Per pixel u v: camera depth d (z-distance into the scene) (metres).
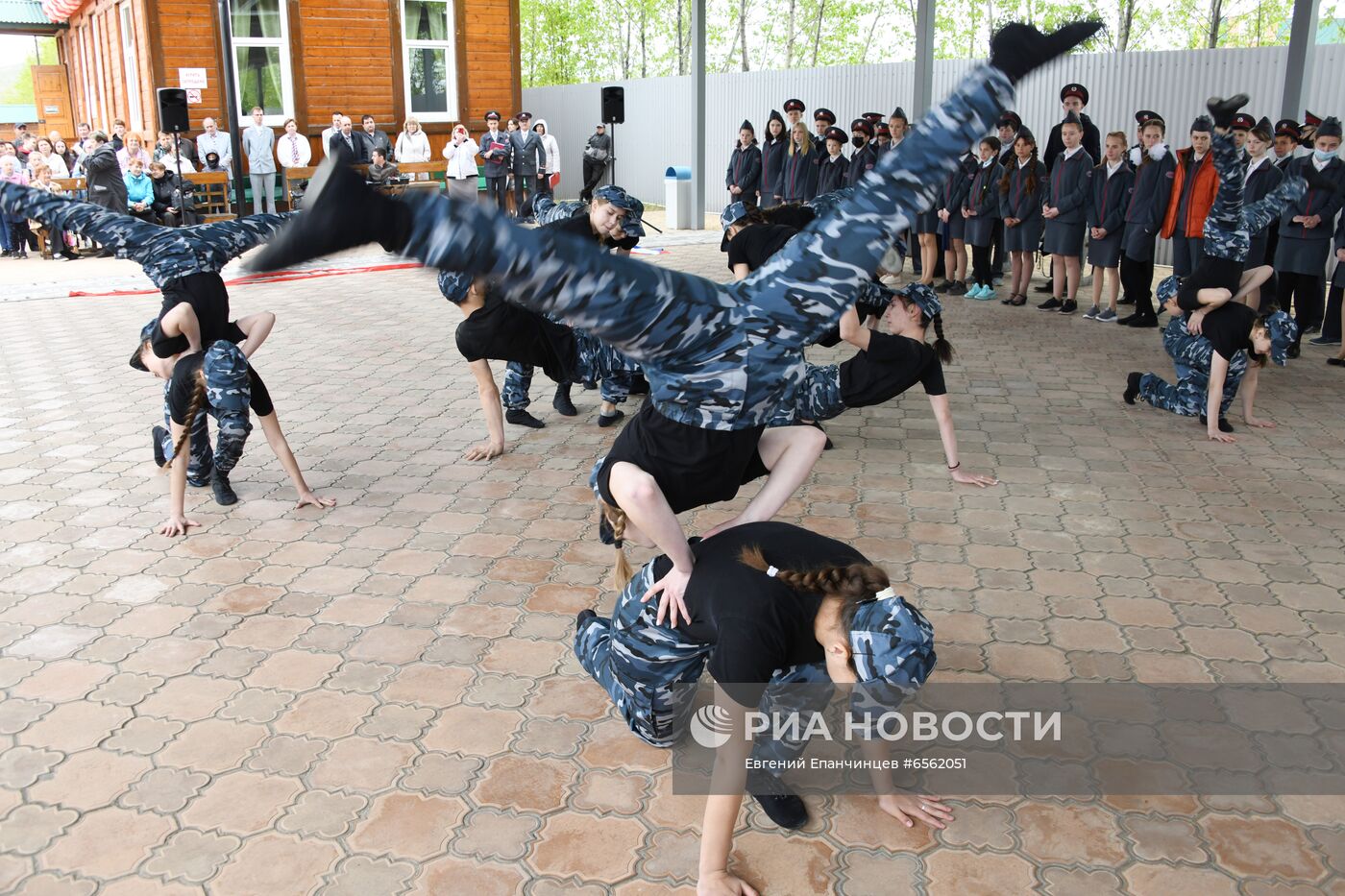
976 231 10.78
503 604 4.14
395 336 9.34
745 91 18.80
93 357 8.53
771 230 5.89
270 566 4.50
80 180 15.62
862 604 2.40
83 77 24.02
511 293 1.81
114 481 5.56
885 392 5.02
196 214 15.23
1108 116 12.71
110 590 4.27
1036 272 12.31
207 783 3.04
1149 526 4.84
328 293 11.74
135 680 3.59
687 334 2.01
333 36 17.41
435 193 1.73
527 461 5.86
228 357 4.77
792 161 12.87
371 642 3.85
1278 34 25.30
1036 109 13.45
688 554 2.53
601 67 37.34
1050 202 9.91
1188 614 3.99
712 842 2.51
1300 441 6.08
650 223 18.03
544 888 2.61
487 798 2.96
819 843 2.78
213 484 5.18
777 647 2.39
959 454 5.91
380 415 6.79
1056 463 5.74
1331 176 7.71
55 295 11.75
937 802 2.90
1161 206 8.88
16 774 3.07
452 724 3.32
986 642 3.79
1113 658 3.67
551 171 17.86
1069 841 2.78
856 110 16.94
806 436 2.67
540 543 4.73
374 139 16.38
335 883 2.64
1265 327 5.94
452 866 2.69
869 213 2.04
